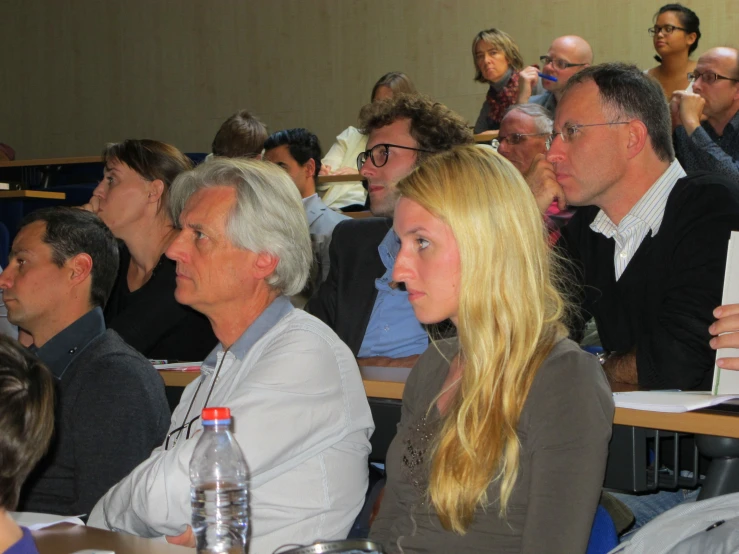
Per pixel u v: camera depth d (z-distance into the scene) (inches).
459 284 61.3
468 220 60.1
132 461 82.6
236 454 66.0
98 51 371.6
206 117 353.1
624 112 99.8
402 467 65.0
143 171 129.6
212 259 77.4
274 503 70.0
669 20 203.6
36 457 43.5
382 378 89.5
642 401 72.6
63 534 56.6
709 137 159.5
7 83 389.4
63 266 93.0
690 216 96.4
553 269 73.1
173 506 66.6
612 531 59.7
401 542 60.9
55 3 378.0
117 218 130.0
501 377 59.1
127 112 368.2
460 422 58.7
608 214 104.0
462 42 300.7
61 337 87.4
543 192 112.6
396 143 119.2
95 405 83.1
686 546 56.2
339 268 121.9
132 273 134.3
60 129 381.7
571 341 60.8
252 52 341.7
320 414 72.0
